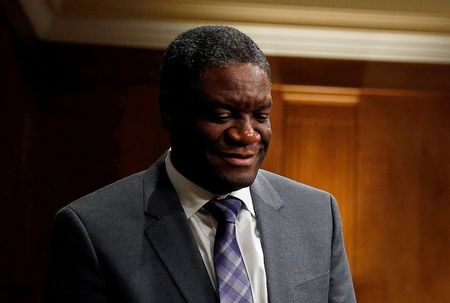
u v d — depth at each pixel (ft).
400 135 27.96
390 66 27.86
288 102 27.89
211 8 26.96
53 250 10.69
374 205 27.71
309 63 27.73
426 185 27.86
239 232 10.75
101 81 27.73
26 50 26.84
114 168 27.55
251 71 9.81
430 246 27.66
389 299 27.45
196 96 9.84
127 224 10.57
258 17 27.14
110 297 10.32
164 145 27.61
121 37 27.45
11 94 25.38
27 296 26.94
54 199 27.40
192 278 10.27
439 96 27.99
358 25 27.40
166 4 26.96
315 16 27.14
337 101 27.94
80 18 27.12
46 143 27.55
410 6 27.09
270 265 10.55
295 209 11.32
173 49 10.39
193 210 10.69
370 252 27.55
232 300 10.07
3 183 24.52
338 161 27.81
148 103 27.71
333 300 11.16
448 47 27.68
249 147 9.88
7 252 25.16
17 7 24.25
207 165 10.01
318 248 11.10
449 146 27.94
